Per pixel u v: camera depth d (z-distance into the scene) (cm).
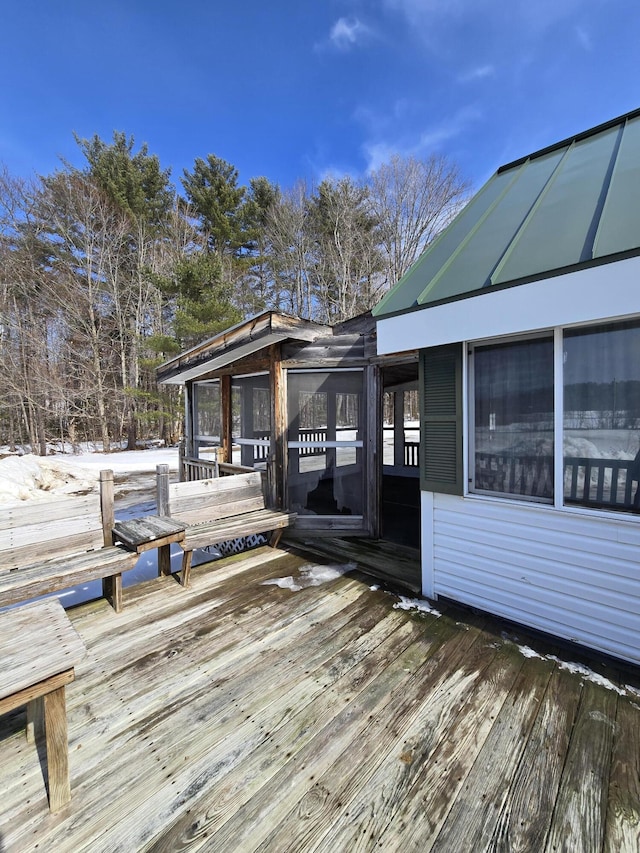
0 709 113
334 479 414
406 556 353
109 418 1672
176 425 1747
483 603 251
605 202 219
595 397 206
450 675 193
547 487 226
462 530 259
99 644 222
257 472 381
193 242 1716
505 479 243
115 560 247
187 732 159
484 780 137
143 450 1562
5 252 1378
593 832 119
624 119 317
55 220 1488
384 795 132
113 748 151
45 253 1506
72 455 1351
